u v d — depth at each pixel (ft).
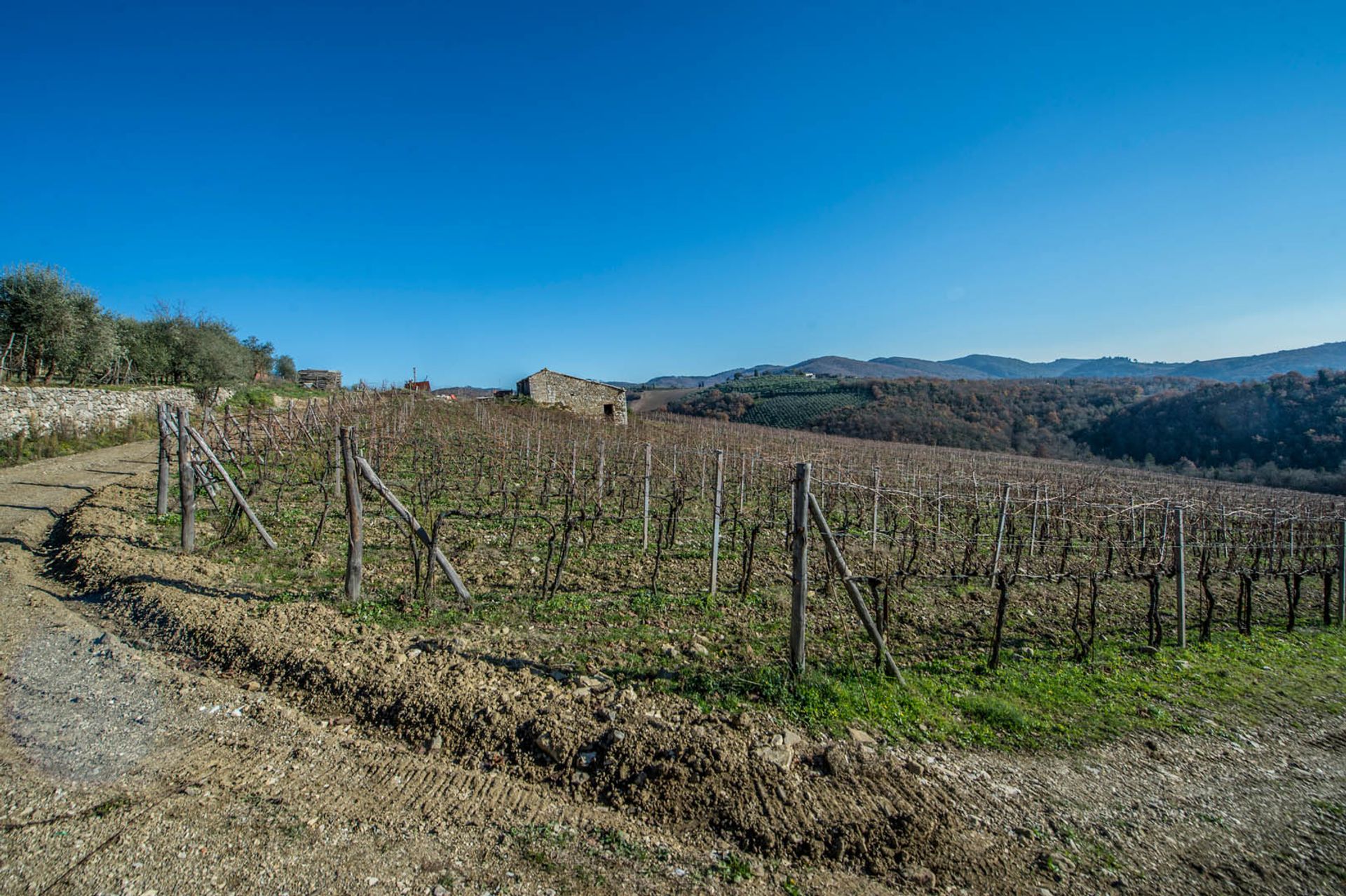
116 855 10.94
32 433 59.06
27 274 71.05
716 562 27.37
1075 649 24.66
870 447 146.82
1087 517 53.16
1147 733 18.66
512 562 31.07
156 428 77.25
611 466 66.54
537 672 18.61
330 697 16.56
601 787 13.55
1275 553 47.32
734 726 15.88
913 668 21.57
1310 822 14.93
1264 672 23.88
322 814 12.41
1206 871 12.96
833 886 11.57
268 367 162.71
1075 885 12.17
